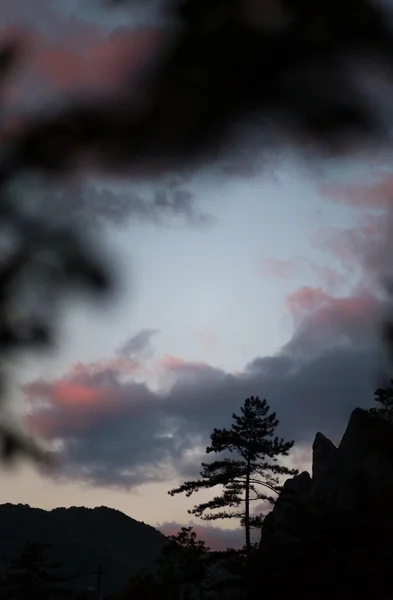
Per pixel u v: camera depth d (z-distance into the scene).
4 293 0.99
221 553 51.00
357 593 19.97
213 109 0.96
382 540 19.58
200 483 55.22
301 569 22.62
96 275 1.00
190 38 0.97
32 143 0.98
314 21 0.97
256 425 55.59
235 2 0.97
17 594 81.69
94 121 0.97
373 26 0.96
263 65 0.96
